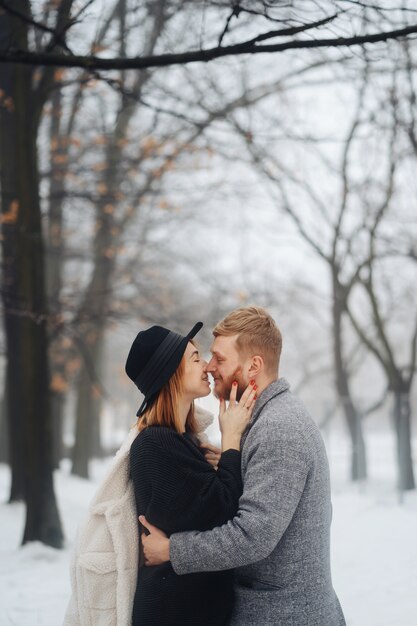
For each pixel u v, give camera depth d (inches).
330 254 612.4
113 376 1300.4
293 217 586.2
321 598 100.3
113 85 256.4
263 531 94.8
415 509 416.5
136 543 104.0
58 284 609.0
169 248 823.1
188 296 893.2
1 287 396.2
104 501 104.8
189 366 108.9
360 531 342.6
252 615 100.2
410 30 180.7
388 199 534.3
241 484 101.7
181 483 100.0
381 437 816.3
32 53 221.8
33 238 331.6
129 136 540.1
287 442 99.0
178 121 469.7
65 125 563.2
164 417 106.8
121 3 331.9
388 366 535.5
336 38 185.3
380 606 206.2
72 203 525.0
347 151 553.3
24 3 303.6
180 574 99.2
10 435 460.4
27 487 329.4
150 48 367.9
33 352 330.3
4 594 248.5
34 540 324.5
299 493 97.9
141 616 100.3
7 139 439.2
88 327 636.7
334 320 640.4
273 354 109.1
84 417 695.1
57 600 237.5
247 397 106.7
